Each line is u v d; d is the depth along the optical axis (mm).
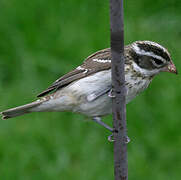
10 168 11984
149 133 12742
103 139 12594
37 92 13398
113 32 7262
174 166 12273
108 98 9414
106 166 12094
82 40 14227
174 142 12617
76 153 12312
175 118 12914
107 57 9586
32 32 14336
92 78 9523
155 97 13398
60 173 11953
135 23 14867
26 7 14773
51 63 13922
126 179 8039
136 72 9508
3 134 12477
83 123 12773
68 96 9695
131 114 12969
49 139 12430
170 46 14461
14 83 13695
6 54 14125
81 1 14867
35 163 12125
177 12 15328
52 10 14742
